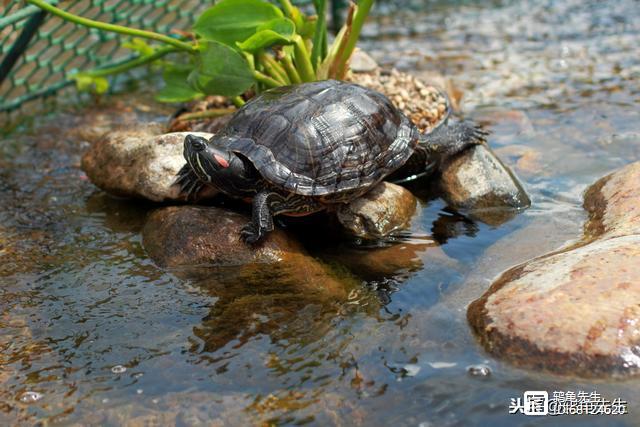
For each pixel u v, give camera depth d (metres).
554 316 0.79
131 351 0.82
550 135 1.17
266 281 0.91
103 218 1.03
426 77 1.33
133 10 1.36
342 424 0.74
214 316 0.86
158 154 1.03
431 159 1.08
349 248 0.96
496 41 1.55
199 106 1.22
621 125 1.19
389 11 1.78
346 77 1.21
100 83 1.23
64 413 0.76
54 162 1.17
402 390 0.77
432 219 1.02
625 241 0.87
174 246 0.94
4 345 0.83
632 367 0.76
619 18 1.65
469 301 0.86
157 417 0.75
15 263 0.95
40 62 1.29
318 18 1.10
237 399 0.77
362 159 0.96
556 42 1.53
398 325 0.84
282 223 1.00
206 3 1.49
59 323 0.86
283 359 0.81
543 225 0.98
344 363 0.80
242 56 1.09
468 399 0.75
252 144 0.94
